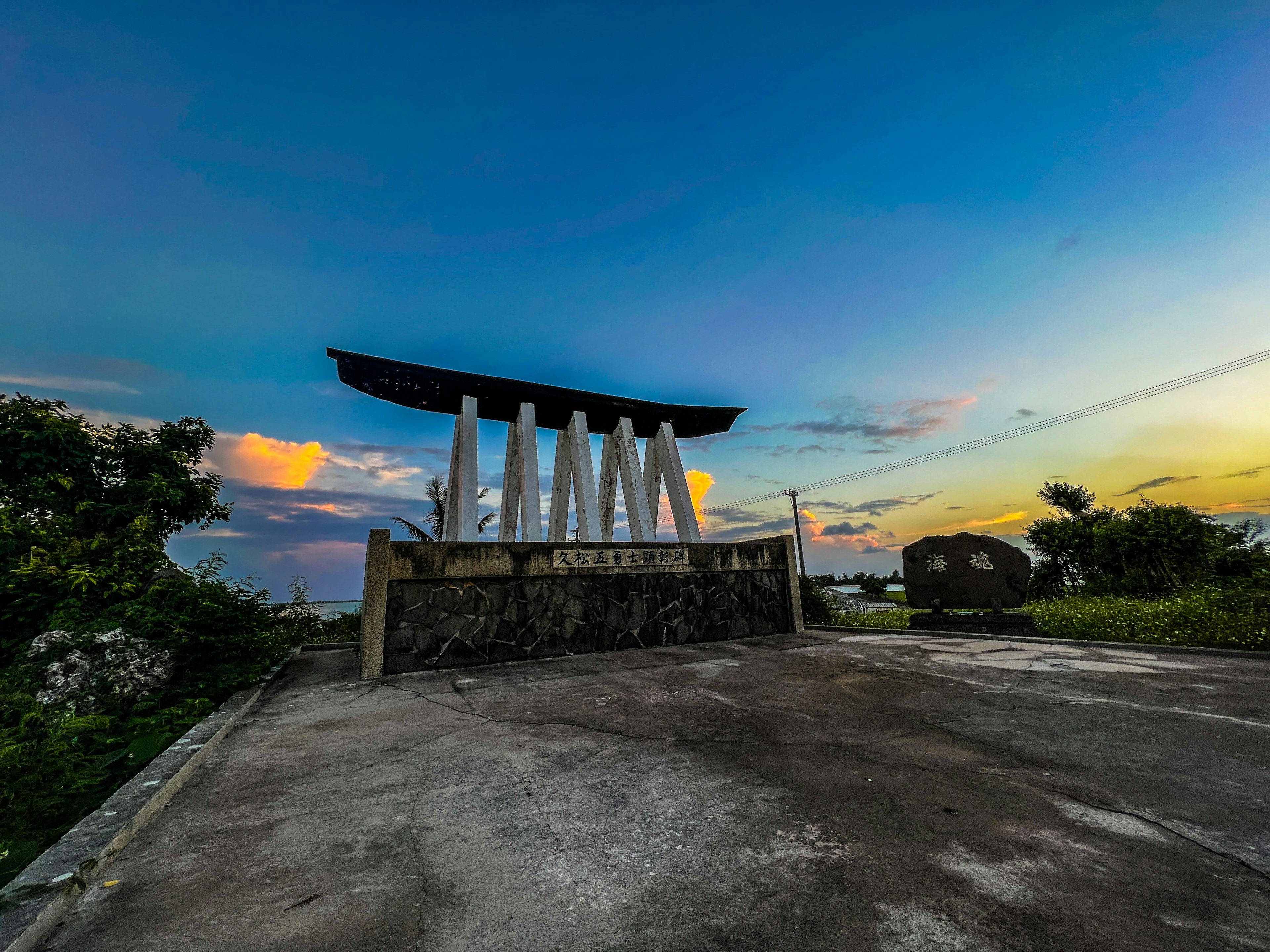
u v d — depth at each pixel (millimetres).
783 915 1748
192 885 2021
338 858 2203
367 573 6766
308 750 3699
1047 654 6727
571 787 2898
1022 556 9797
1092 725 3793
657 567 9125
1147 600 12945
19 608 5152
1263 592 8008
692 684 5590
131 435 8008
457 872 2068
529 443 10281
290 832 2445
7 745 3502
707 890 1902
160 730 4117
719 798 2697
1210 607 7941
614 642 8445
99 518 6980
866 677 5699
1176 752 3227
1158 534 13852
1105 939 1599
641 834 2338
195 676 5520
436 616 7180
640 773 3080
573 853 2191
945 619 10000
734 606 9852
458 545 7445
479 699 5168
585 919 1760
